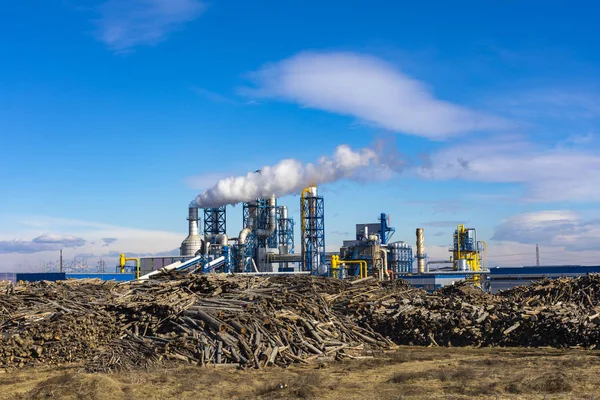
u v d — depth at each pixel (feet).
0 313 98.58
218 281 120.26
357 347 101.19
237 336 92.27
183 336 92.73
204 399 63.46
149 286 128.36
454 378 71.10
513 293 152.25
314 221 355.97
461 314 111.55
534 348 101.55
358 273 346.54
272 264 380.78
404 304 123.03
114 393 65.41
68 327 91.61
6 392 69.21
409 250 398.01
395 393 63.82
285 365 86.89
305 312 107.76
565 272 281.74
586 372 72.90
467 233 401.49
